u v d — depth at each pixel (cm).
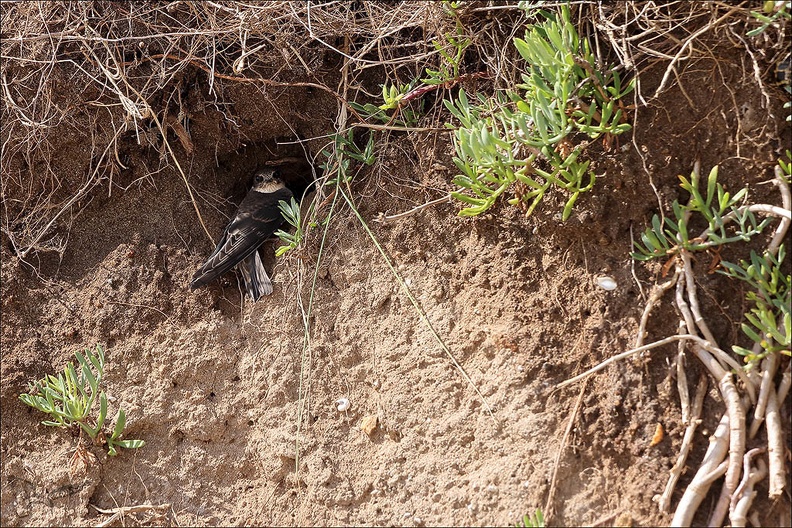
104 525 622
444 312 623
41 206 721
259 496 621
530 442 554
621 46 569
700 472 512
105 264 709
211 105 710
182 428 646
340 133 682
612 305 567
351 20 688
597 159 578
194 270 705
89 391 662
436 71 660
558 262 592
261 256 714
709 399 531
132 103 675
